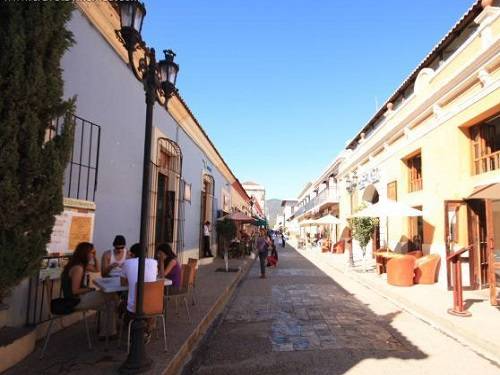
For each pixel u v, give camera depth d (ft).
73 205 19.98
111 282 17.90
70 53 20.03
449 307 26.66
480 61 30.86
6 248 12.81
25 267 13.55
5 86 12.67
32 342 16.07
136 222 29.32
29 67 13.08
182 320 22.34
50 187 13.78
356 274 46.75
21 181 13.12
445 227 34.35
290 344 19.33
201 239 57.57
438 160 38.96
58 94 14.16
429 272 37.40
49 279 17.63
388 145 54.39
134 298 15.85
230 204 93.04
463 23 38.70
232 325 23.27
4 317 16.28
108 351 16.21
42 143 14.02
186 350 17.93
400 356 17.49
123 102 26.71
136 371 13.93
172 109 37.83
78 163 20.89
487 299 29.37
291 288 38.27
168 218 38.19
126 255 23.31
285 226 305.53
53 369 14.19
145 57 16.20
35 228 13.71
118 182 26.05
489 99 30.81
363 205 51.93
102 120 23.58
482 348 18.70
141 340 14.47
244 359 17.15
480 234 34.30
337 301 31.12
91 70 22.15
